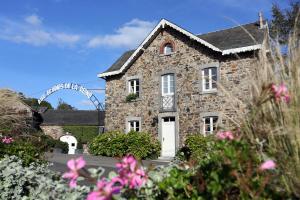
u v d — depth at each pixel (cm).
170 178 263
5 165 490
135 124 2427
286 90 265
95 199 225
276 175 246
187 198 257
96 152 2314
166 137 2273
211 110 2080
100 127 4203
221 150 257
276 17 1719
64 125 4919
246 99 310
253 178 237
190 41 2208
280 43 329
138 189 278
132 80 2472
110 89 2559
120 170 252
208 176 242
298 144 252
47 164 762
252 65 336
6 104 1188
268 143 272
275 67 309
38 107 5153
